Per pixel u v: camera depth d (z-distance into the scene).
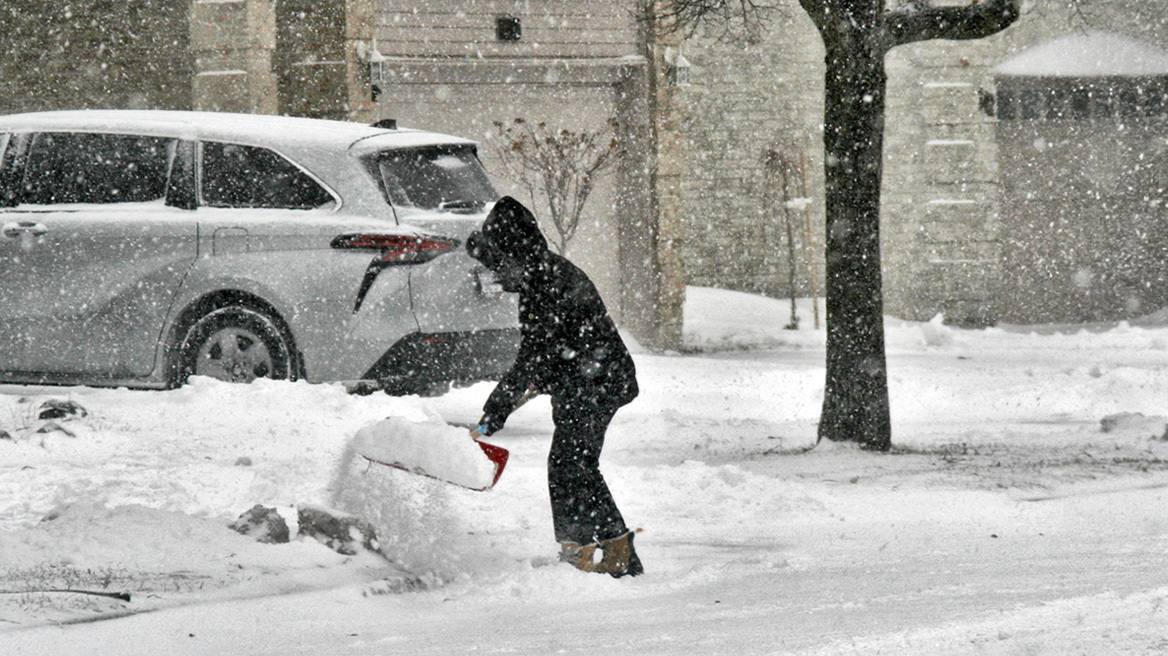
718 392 52.28
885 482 29.59
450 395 46.47
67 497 26.16
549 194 84.94
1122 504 25.98
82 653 13.95
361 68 78.00
